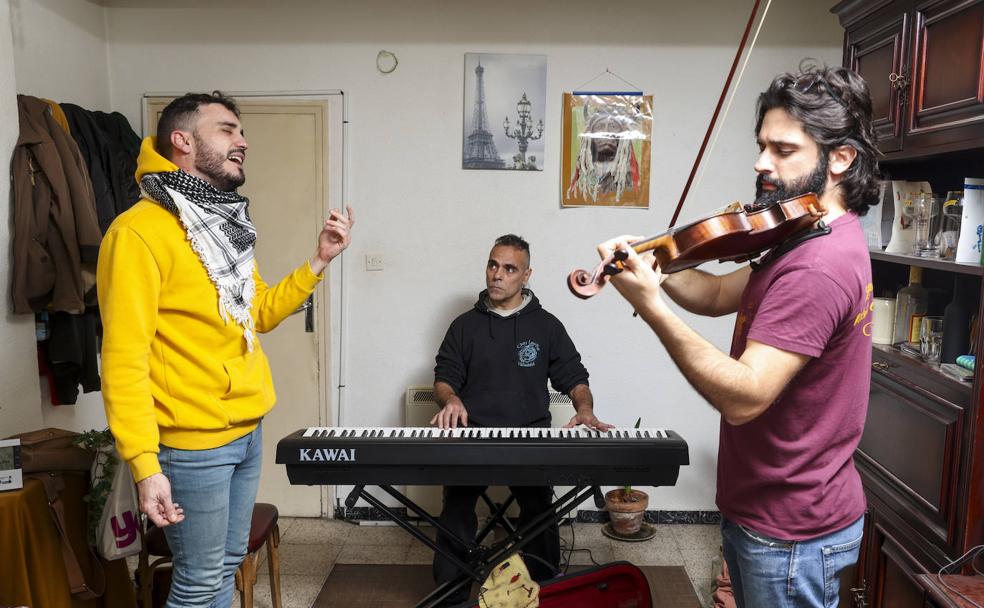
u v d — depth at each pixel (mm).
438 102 3242
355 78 3240
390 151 3268
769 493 1437
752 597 1489
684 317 3320
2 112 2361
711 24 3182
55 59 2920
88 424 3090
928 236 2189
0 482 2014
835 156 1356
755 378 1226
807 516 1409
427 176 3277
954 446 1824
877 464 2227
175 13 3230
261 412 1907
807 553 1418
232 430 1840
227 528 1932
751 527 1461
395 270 3322
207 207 1766
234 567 2004
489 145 3248
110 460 2232
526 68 3205
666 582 2844
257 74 3254
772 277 1354
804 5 3145
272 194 3299
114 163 2885
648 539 3225
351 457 2082
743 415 1246
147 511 1658
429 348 3354
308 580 2891
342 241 2068
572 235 3293
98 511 2207
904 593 2047
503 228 3291
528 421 2758
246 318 1859
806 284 1270
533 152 3250
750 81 3195
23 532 2010
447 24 3205
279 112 3256
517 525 2799
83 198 2598
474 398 2771
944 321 2018
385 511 2289
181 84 3264
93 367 2758
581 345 3336
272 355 3371
